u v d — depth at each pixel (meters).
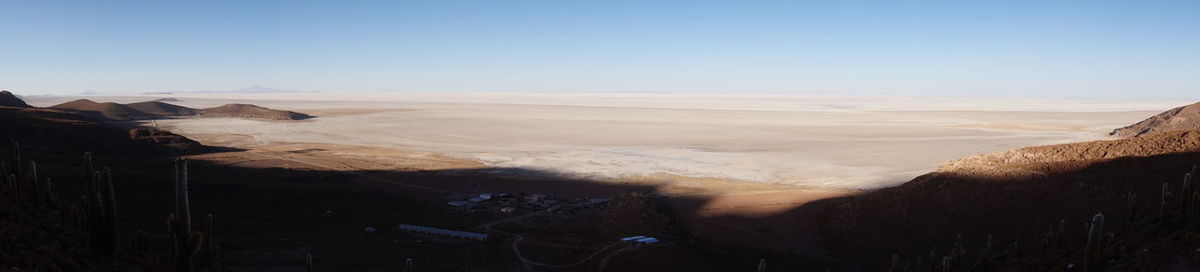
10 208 17.70
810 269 36.12
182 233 16.02
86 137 85.81
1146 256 17.91
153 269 19.34
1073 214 35.94
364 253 37.44
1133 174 37.31
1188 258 16.52
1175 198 21.86
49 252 16.33
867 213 44.34
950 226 38.94
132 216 42.94
